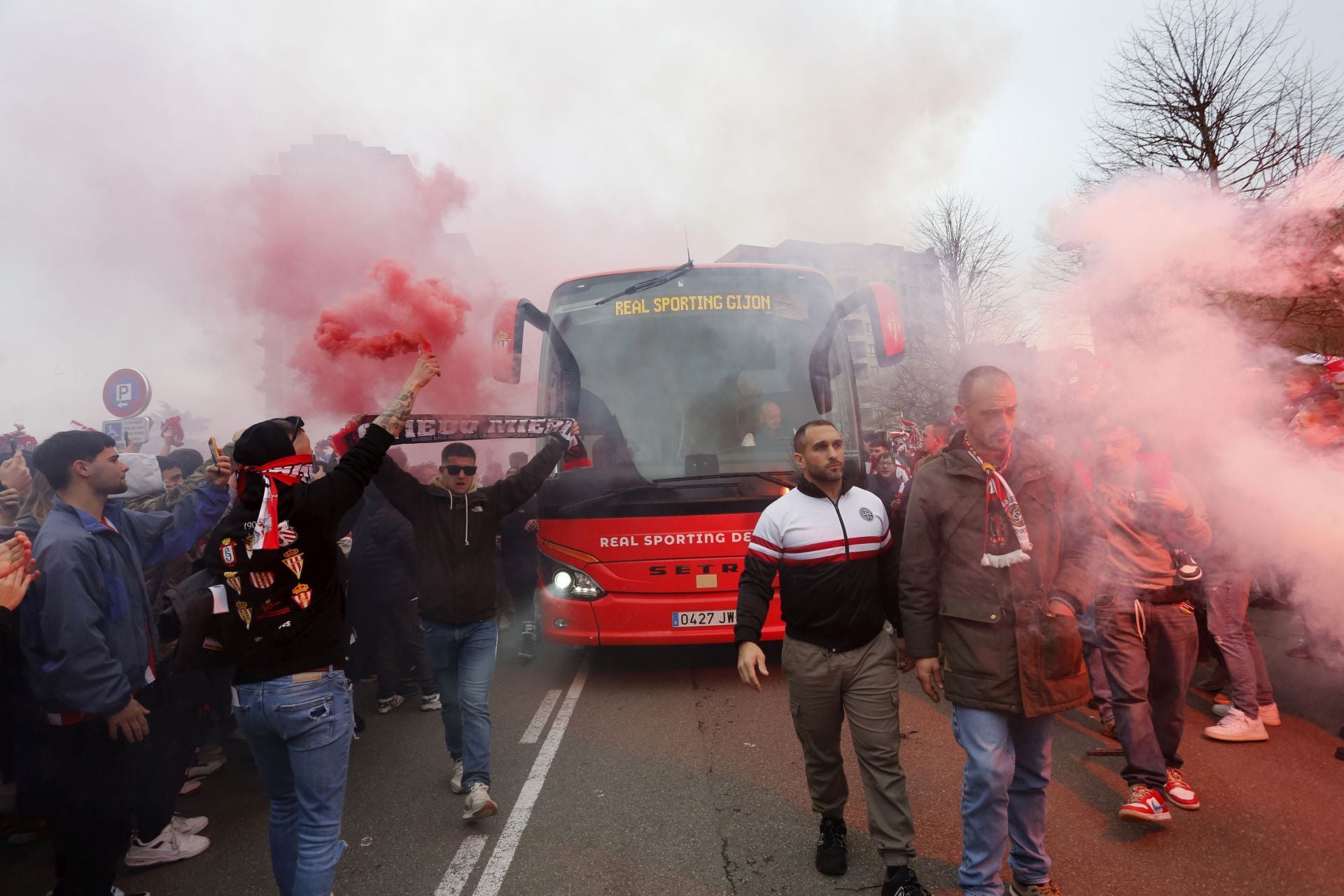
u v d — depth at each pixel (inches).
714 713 193.5
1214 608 162.4
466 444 150.4
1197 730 167.0
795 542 113.2
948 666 100.6
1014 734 103.3
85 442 117.3
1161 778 124.3
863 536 113.0
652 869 121.0
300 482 95.4
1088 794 138.9
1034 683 95.7
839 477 115.1
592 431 219.3
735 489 209.8
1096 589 123.5
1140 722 125.6
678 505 208.8
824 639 112.3
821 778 117.8
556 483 219.0
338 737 96.5
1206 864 113.3
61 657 107.0
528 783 157.6
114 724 112.6
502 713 203.8
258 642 93.2
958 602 99.3
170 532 139.8
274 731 93.9
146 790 128.9
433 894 117.4
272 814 101.0
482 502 148.5
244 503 93.0
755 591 116.1
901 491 151.4
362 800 154.6
